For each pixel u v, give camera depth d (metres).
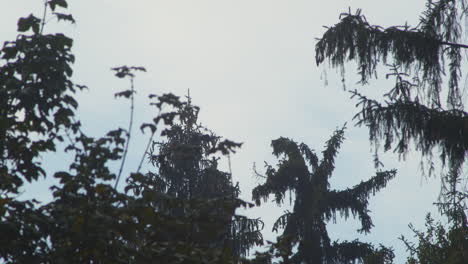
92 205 19.94
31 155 21.20
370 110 36.50
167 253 19.92
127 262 20.09
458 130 35.72
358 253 71.94
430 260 52.69
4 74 21.84
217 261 20.39
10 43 21.88
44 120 21.61
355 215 73.19
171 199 21.02
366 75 36.91
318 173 73.75
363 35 36.50
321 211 72.31
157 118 21.48
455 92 36.94
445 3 37.22
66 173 20.55
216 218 21.02
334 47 37.19
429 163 37.00
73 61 22.17
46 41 21.94
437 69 36.69
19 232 19.64
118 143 20.98
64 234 19.94
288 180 72.62
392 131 36.38
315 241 71.81
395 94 36.44
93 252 19.83
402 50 36.38
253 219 61.03
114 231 19.95
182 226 20.55
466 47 37.00
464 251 49.41
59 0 22.58
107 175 20.69
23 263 19.50
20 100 21.42
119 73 21.34
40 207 20.36
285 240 22.80
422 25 37.09
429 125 35.81
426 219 54.53
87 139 20.91
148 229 20.77
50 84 21.39
